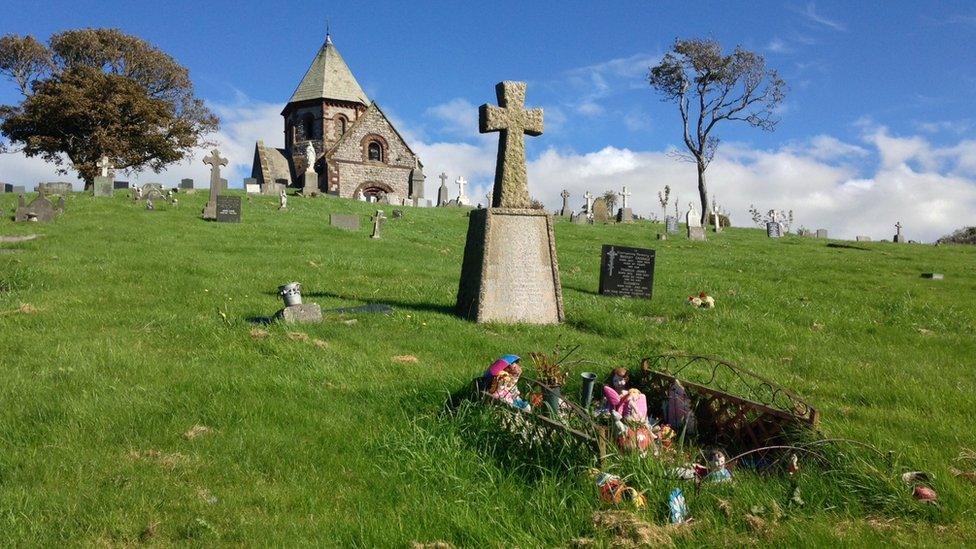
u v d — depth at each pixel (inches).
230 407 255.1
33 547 157.2
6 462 200.2
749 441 254.8
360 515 184.9
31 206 968.3
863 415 289.1
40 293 475.5
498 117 468.4
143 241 828.6
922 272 987.3
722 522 181.5
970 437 263.6
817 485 199.9
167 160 2706.7
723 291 681.6
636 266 634.8
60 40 2600.9
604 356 374.3
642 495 189.8
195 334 371.2
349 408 263.3
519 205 473.4
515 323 458.0
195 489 191.9
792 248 1342.3
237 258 732.7
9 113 2474.2
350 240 1005.8
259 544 166.1
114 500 181.3
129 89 2452.0
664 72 2364.7
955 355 452.1
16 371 285.4
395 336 396.8
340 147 2490.2
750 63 2240.4
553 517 183.0
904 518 185.8
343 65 2674.7
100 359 309.0
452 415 244.8
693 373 340.8
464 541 174.2
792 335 470.9
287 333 373.1
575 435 208.5
